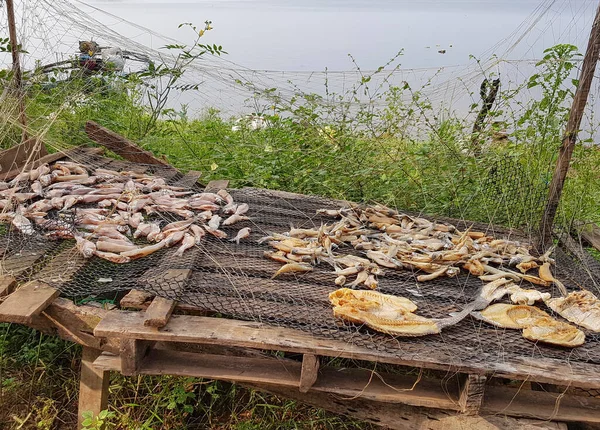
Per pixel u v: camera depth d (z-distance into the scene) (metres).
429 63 10.56
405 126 6.87
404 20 36.41
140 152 6.36
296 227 4.98
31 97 6.61
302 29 26.89
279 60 12.30
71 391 4.17
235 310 3.33
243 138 7.76
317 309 3.42
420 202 6.42
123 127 7.63
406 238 4.75
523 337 3.30
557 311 3.66
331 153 6.77
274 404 4.18
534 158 5.65
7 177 5.43
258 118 7.75
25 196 4.94
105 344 3.46
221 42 17.75
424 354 3.00
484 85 6.47
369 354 2.96
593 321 3.51
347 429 4.05
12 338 4.56
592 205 6.07
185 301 3.37
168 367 3.19
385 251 4.40
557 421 3.05
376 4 124.25
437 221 5.57
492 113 6.29
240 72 7.23
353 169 6.63
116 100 7.90
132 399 4.08
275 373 3.19
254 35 22.08
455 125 6.82
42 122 6.55
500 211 5.74
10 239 4.23
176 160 7.43
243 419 4.08
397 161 6.65
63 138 6.87
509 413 3.03
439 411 3.15
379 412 3.27
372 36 20.67
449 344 3.16
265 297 3.54
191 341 3.03
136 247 4.12
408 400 3.04
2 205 4.74
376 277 4.07
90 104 7.51
